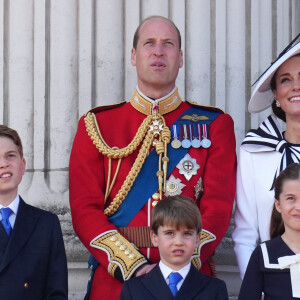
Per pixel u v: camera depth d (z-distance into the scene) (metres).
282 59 16.73
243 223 17.25
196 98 21.03
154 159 17.03
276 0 22.17
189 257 14.92
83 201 16.70
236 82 21.41
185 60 21.17
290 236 15.09
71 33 20.88
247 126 21.59
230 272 20.27
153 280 14.88
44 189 20.44
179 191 16.72
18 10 21.08
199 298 14.71
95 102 20.84
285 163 16.91
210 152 17.17
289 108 17.00
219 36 21.33
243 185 17.33
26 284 15.26
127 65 20.89
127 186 16.77
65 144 20.62
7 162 15.56
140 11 21.00
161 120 17.27
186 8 21.25
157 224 14.99
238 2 21.55
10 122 20.94
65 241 19.92
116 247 15.88
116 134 17.38
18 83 20.92
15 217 15.67
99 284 16.34
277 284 14.84
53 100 20.73
